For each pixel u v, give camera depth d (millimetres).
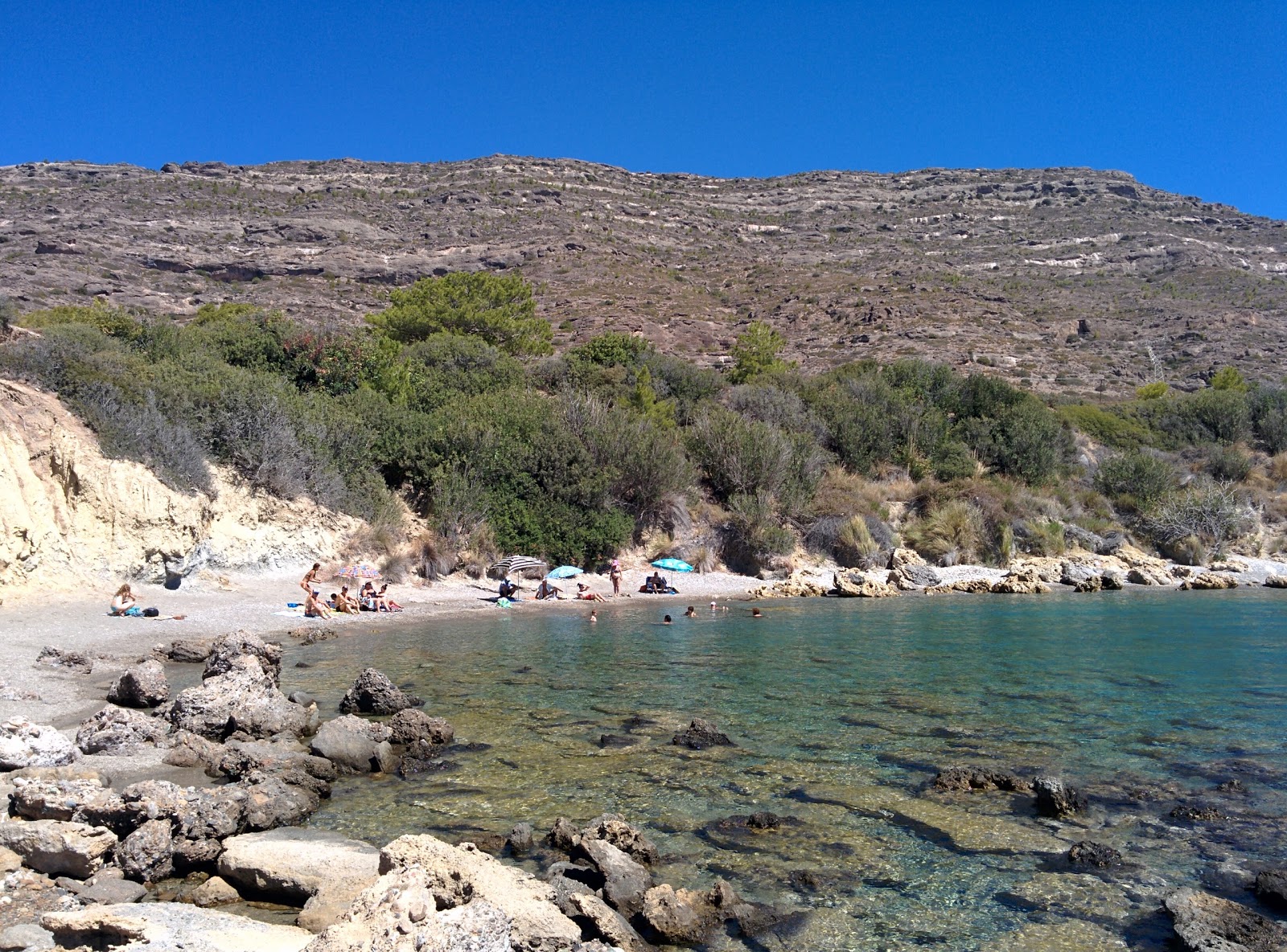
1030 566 34094
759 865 7770
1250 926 6449
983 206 164875
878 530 35531
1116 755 10938
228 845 7637
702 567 32469
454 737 11695
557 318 86500
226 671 12797
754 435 35875
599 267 109188
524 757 10773
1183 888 7211
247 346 34688
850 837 8406
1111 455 47000
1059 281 112062
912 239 142625
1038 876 7609
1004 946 6438
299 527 25812
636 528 33000
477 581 28328
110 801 7859
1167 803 9305
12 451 19984
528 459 31188
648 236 135500
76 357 23719
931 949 6406
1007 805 9281
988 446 42906
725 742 11414
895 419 43188
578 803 9227
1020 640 19766
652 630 21266
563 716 12766
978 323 86062
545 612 24609
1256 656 17672
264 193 135000
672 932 6539
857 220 157375
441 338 46156
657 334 81188
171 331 34781
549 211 136875
